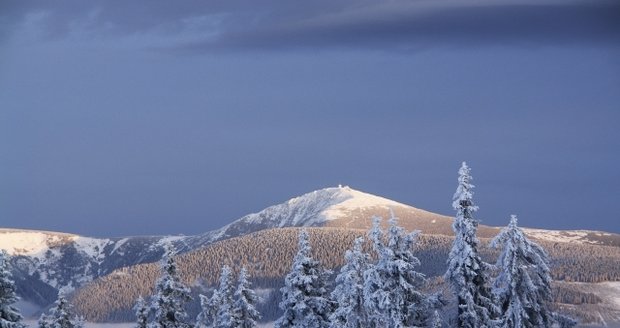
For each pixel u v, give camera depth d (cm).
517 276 6194
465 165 6438
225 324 8556
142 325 8269
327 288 7994
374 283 6619
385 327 6738
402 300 6525
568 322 6397
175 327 8106
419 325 6662
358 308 6944
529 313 6294
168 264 8200
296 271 7894
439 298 6669
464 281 6344
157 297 8100
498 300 6291
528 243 6238
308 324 7769
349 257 7012
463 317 6381
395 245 6669
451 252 6438
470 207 6406
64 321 8625
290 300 7825
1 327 7438
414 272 6606
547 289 6300
